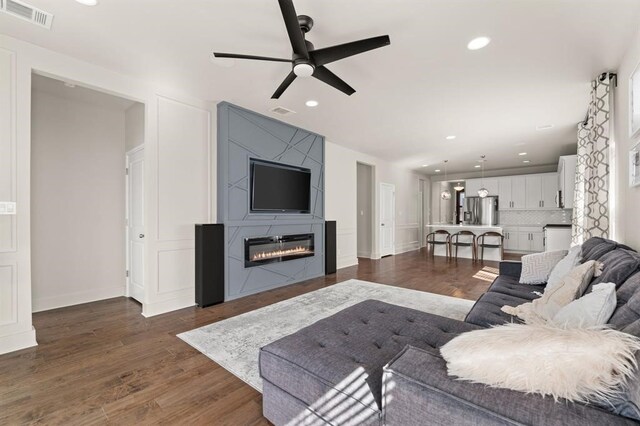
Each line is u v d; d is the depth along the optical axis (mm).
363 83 3238
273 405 1542
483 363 942
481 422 843
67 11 2084
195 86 3336
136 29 2305
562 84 3246
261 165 4316
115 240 4043
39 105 3459
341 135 5383
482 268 5988
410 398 987
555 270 2551
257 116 4250
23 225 2477
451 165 8492
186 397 1824
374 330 1753
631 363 805
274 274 4473
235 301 3791
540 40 2432
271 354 1543
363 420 1184
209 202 3824
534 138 5473
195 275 3645
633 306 1137
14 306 2430
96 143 3893
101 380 1998
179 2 2002
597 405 835
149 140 3266
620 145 2768
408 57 2703
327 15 2133
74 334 2750
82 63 2773
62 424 1589
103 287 3924
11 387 1917
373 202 7465
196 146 3691
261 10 2086
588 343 861
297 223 4910
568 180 5832
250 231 4160
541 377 868
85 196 3797
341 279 5055
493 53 2633
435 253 8227
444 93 3506
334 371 1313
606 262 1900
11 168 2420
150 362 2234
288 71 2975
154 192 3309
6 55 2396
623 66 2664
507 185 8602
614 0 1968
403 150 6562
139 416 1652
